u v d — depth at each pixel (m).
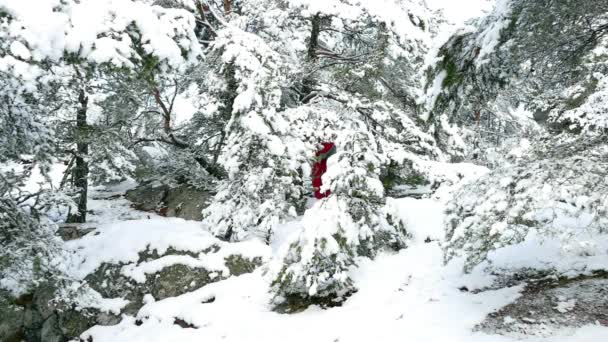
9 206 5.90
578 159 3.46
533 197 3.41
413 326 4.20
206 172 10.48
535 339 3.44
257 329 5.00
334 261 5.33
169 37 4.99
